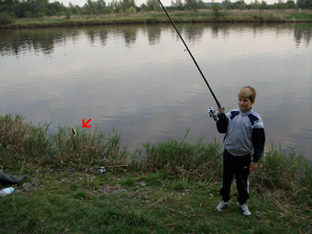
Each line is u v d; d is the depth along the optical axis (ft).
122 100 32.89
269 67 47.50
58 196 11.91
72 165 15.92
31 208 10.77
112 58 60.49
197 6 195.93
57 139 18.45
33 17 175.83
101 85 39.68
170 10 187.32
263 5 193.16
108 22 151.84
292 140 22.18
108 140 18.62
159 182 14.07
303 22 142.41
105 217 10.27
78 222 10.02
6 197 11.59
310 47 67.72
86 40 92.12
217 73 44.27
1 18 138.41
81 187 13.21
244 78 40.86
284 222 10.69
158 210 11.05
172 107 30.17
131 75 44.96
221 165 15.40
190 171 15.23
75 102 32.71
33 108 31.01
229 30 112.37
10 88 39.17
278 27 121.19
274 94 33.47
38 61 59.06
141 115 28.12
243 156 10.21
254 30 110.73
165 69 48.47
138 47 75.20
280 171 14.11
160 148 16.61
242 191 10.80
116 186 13.42
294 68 46.37
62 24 147.02
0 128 18.17
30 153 16.85
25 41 91.91
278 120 26.20
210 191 12.96
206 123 25.98
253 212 11.22
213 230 9.98
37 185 13.34
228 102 31.37
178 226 10.13
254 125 9.77
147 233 9.69
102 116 28.12
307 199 12.34
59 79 43.78
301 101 31.01
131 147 21.38
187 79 41.34
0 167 15.25
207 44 76.69
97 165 16.05
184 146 16.52
